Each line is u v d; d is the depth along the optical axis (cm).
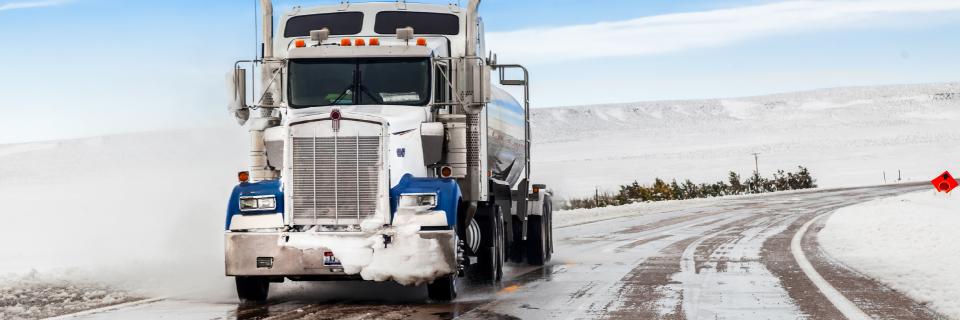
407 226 1045
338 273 1036
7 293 1136
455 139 1178
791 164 11981
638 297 1125
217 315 957
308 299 1112
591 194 8006
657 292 1180
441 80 1209
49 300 1086
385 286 1255
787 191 7631
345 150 1058
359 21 1274
